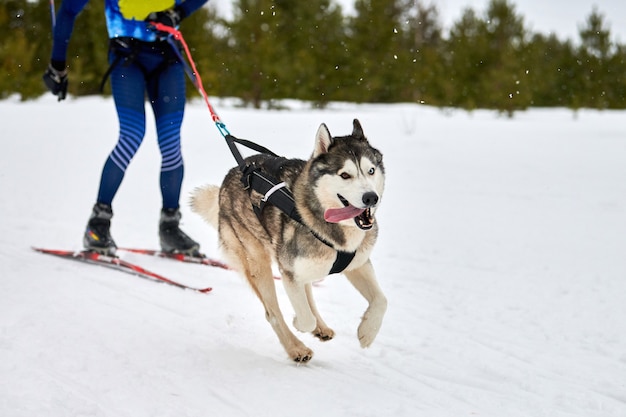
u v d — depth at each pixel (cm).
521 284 485
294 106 2581
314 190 339
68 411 256
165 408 268
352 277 357
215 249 620
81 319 373
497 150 1325
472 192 894
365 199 322
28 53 2022
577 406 285
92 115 1741
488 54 2511
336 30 2536
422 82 2583
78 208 760
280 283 500
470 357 346
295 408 275
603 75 2914
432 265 543
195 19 2083
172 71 527
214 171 1035
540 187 915
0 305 387
